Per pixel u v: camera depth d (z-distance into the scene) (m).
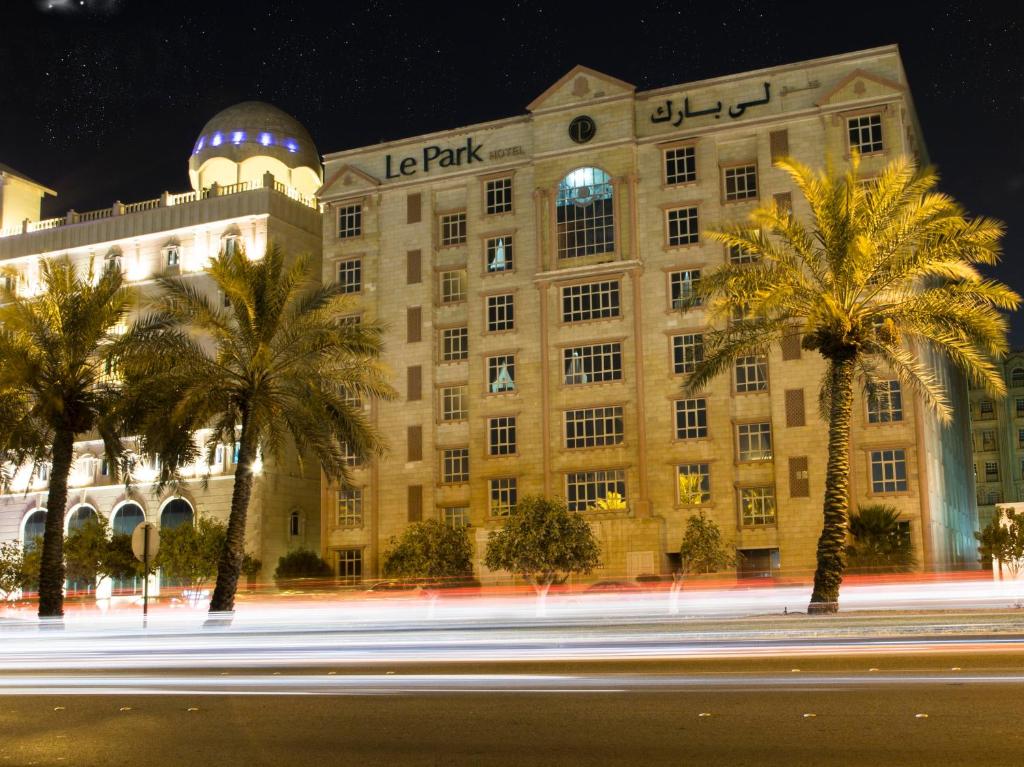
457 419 75.62
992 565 60.44
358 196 80.44
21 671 23.64
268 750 11.95
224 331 45.12
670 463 69.12
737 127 70.50
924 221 40.12
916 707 13.51
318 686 18.12
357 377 46.31
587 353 72.06
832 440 39.97
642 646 25.22
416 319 77.69
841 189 39.62
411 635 32.81
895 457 65.19
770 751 11.00
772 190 69.12
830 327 40.06
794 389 67.00
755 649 23.38
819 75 69.50
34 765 11.34
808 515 65.44
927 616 34.12
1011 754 10.49
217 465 80.06
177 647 29.88
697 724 12.80
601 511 69.31
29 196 100.12
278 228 83.50
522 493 72.19
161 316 45.03
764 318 41.66
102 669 23.47
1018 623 29.50
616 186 72.31
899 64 68.31
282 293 45.19
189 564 70.19
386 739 12.48
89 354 47.19
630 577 67.38
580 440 71.44
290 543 79.56
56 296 47.12
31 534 87.31
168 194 87.75
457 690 16.88
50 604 45.56
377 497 76.44
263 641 31.86
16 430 46.22
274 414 44.78
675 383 69.81
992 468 129.38
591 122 73.62
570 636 29.69
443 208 78.44
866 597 55.12
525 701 15.27
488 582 70.50
